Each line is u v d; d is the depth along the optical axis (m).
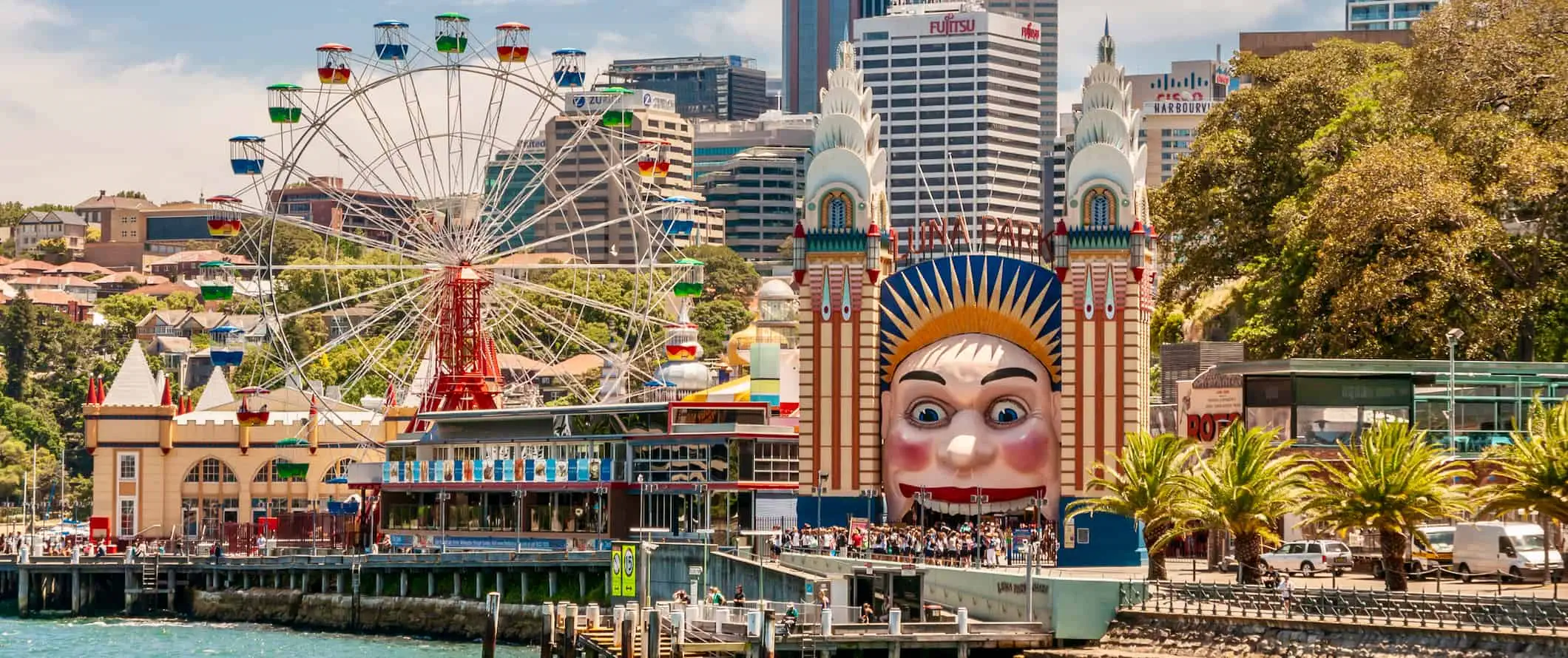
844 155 141.75
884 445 140.12
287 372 199.62
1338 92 185.50
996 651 108.94
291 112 188.62
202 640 165.50
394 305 198.75
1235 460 111.56
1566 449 101.94
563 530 173.75
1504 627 93.06
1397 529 104.56
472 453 188.00
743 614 116.62
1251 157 187.12
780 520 159.50
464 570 167.38
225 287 191.75
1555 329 157.50
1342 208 150.88
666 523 166.88
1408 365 130.75
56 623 181.25
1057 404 137.62
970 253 152.00
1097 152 137.00
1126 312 135.75
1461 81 163.75
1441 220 148.75
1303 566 121.81
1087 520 133.50
